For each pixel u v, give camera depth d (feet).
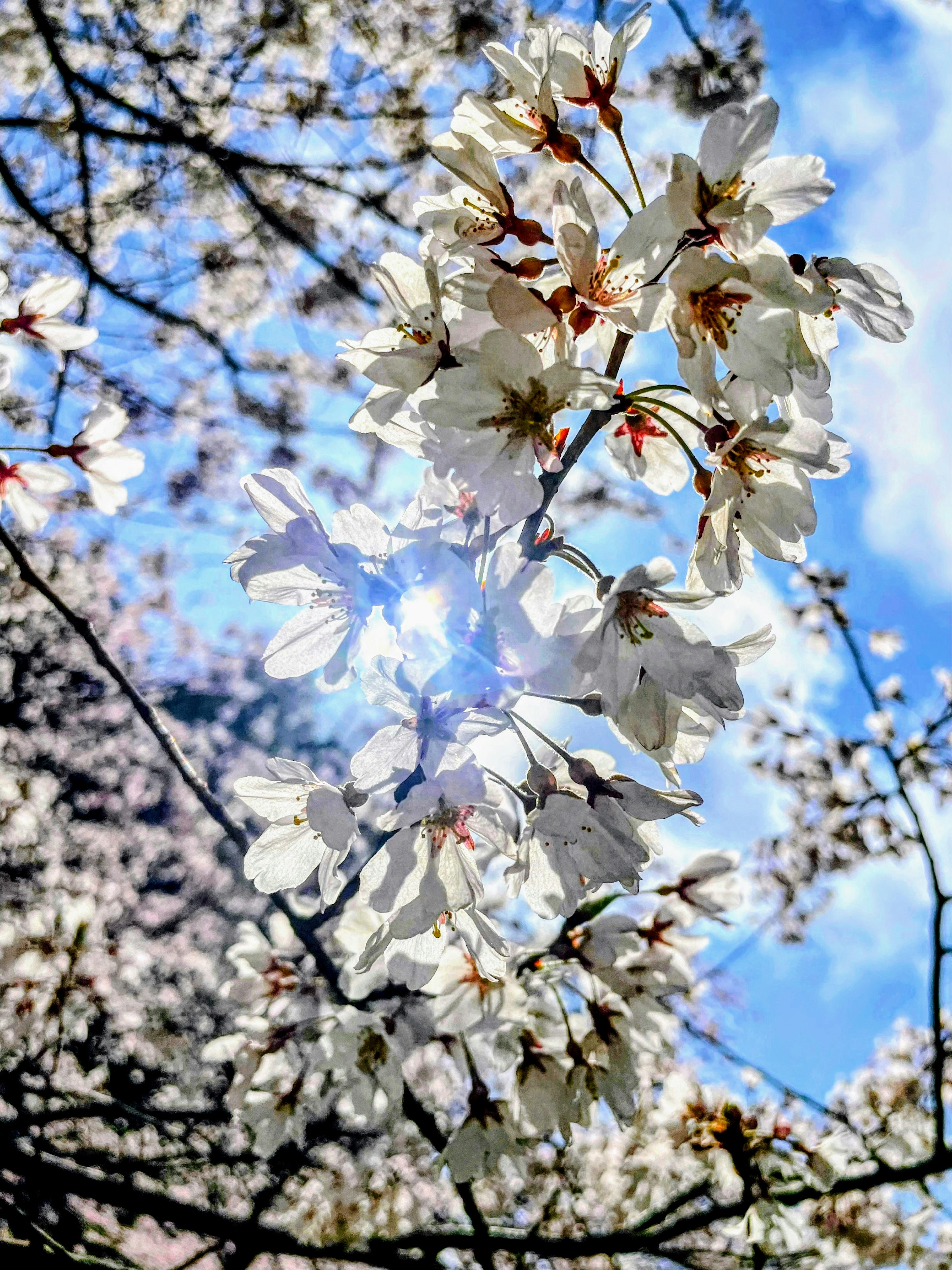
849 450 5.51
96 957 17.06
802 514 5.47
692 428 6.44
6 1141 12.55
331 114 26.55
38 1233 12.06
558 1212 17.93
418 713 5.19
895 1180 12.80
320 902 6.72
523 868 5.45
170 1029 31.37
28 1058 17.90
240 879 42.19
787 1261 15.15
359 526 5.66
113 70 25.27
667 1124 11.50
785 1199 11.28
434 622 4.97
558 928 10.95
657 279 4.89
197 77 25.91
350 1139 20.10
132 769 42.19
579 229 4.73
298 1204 15.62
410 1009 9.22
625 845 5.53
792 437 5.33
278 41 25.59
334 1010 9.66
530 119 5.91
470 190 5.77
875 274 5.57
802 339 4.89
